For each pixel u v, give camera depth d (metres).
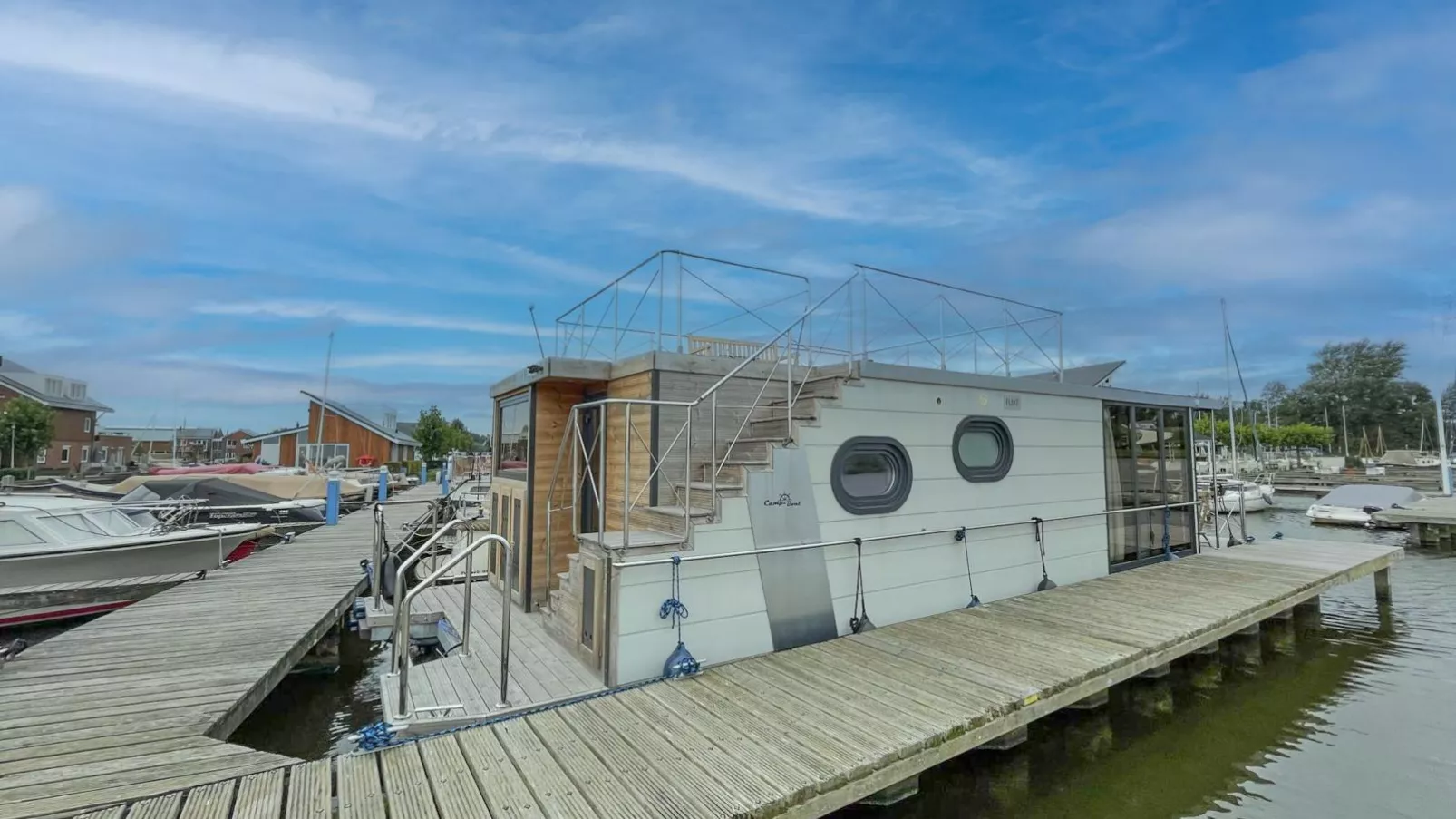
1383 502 20.44
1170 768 4.91
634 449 5.87
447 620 6.19
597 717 3.78
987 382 6.77
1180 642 5.38
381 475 18.97
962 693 4.14
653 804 2.85
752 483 5.07
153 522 11.79
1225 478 26.86
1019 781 4.67
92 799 3.20
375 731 3.48
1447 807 4.35
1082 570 7.72
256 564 10.60
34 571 8.62
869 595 5.73
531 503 6.48
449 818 2.73
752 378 6.30
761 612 5.03
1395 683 6.76
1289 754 5.15
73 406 40.75
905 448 6.06
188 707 4.55
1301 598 7.24
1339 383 64.56
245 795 2.98
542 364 6.14
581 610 4.95
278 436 42.94
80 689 4.90
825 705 3.96
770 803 2.87
